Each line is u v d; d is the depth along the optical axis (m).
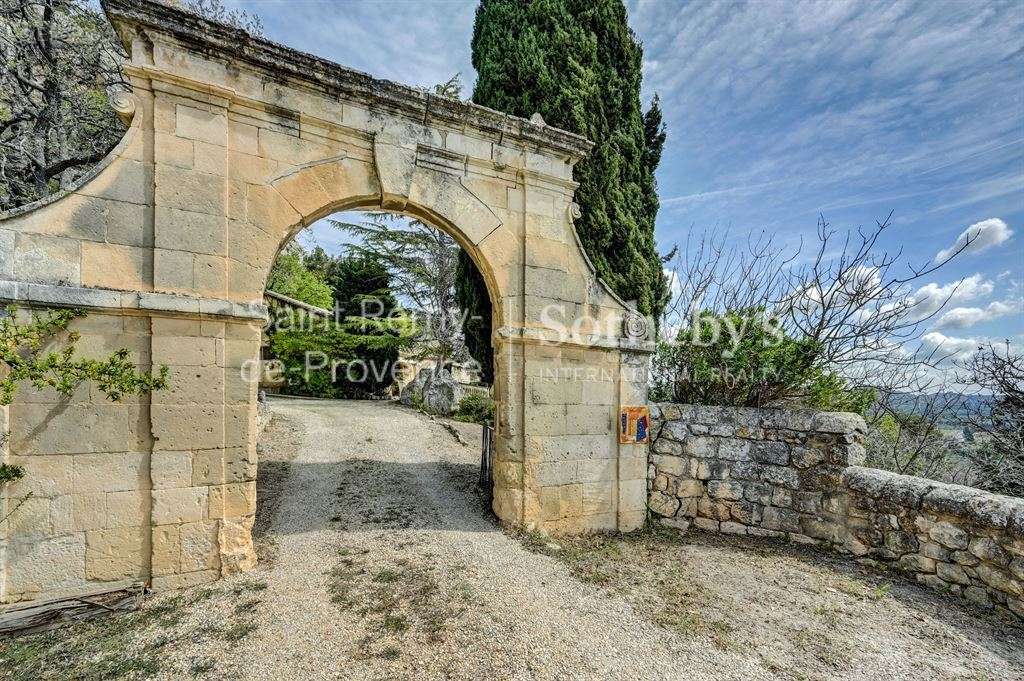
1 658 2.90
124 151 3.72
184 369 3.78
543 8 7.10
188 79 3.86
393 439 9.59
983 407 6.03
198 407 3.82
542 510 5.26
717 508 5.57
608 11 7.40
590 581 4.14
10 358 3.22
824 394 5.93
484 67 7.62
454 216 5.01
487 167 5.22
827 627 3.50
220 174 3.97
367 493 6.32
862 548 4.68
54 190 8.43
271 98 4.20
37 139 7.66
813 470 5.10
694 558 4.77
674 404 5.93
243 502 3.99
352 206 4.77
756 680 2.86
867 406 6.34
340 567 4.17
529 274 5.33
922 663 3.07
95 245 3.59
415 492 6.44
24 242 3.40
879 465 6.11
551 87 6.88
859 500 4.73
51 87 7.65
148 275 3.72
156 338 3.69
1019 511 3.55
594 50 7.16
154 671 2.80
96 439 3.54
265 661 2.91
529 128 5.27
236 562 3.94
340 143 4.51
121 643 3.06
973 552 3.86
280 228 4.23
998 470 5.70
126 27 3.72
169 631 3.19
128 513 3.62
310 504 5.82
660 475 5.88
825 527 4.97
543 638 3.24
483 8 8.02
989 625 3.54
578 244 5.67
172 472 3.72
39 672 2.78
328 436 9.55
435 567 4.21
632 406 5.77
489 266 5.20
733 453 5.55
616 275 7.06
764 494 5.36
